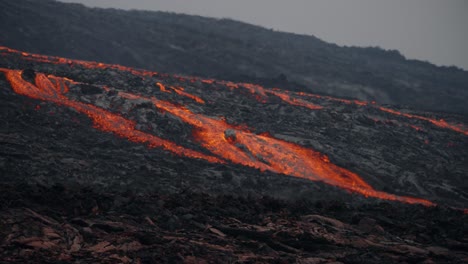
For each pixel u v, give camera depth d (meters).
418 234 47.22
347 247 38.50
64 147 143.75
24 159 119.81
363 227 47.16
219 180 140.88
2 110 166.38
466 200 191.12
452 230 50.59
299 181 153.75
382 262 35.16
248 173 154.00
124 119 188.88
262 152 187.62
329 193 150.50
